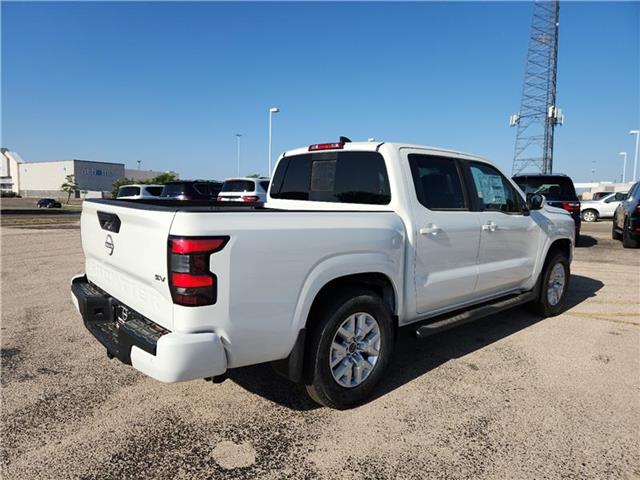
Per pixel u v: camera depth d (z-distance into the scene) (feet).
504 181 15.74
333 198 13.66
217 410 10.80
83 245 12.86
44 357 13.88
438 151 13.48
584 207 77.77
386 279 11.67
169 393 11.60
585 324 17.74
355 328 10.96
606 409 10.96
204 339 8.35
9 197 307.37
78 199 298.97
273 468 8.67
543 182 38.42
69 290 22.61
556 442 9.55
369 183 12.66
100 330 10.80
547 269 17.98
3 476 8.32
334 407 10.72
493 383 12.36
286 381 12.36
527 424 10.25
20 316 18.10
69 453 9.05
